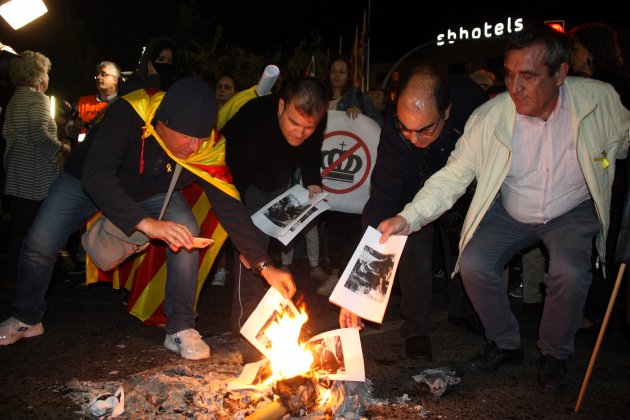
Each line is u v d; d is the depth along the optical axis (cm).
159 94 345
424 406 303
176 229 313
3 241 809
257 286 394
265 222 379
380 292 307
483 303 347
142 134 335
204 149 351
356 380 288
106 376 328
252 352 376
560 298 316
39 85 514
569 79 321
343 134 568
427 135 329
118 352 368
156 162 347
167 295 373
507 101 323
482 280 340
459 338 418
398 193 367
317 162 423
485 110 332
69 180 363
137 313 418
